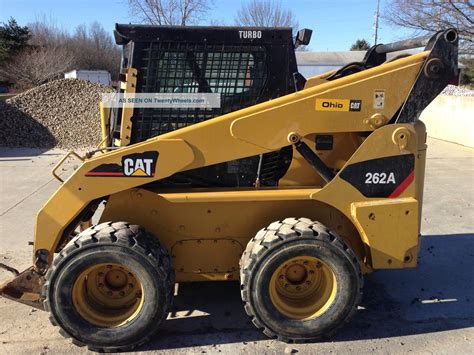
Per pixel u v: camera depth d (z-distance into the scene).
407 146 3.35
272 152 3.59
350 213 3.40
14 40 40.09
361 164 3.35
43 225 3.32
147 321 3.22
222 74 3.48
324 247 3.17
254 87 3.51
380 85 3.30
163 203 3.46
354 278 3.24
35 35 44.91
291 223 3.27
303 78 3.50
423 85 3.31
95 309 3.32
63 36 46.00
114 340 3.22
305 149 3.40
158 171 3.29
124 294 3.38
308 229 3.20
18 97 13.91
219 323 3.65
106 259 3.13
